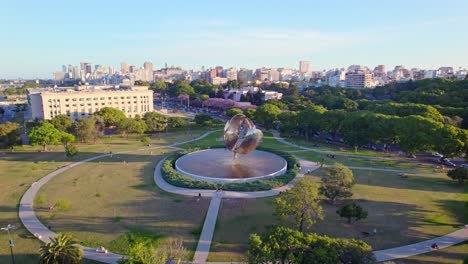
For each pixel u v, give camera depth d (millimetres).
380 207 66062
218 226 56969
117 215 61375
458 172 77875
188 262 45750
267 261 37969
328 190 66062
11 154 111188
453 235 54500
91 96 182000
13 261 45406
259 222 58625
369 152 117250
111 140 137500
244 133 89250
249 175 83062
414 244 51469
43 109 168875
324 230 55875
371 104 181000
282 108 193750
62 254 40812
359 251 38250
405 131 105500
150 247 46906
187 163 95062
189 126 172000
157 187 76938
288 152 115250
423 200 70000
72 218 60125
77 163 99125
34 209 64188
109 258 46938
